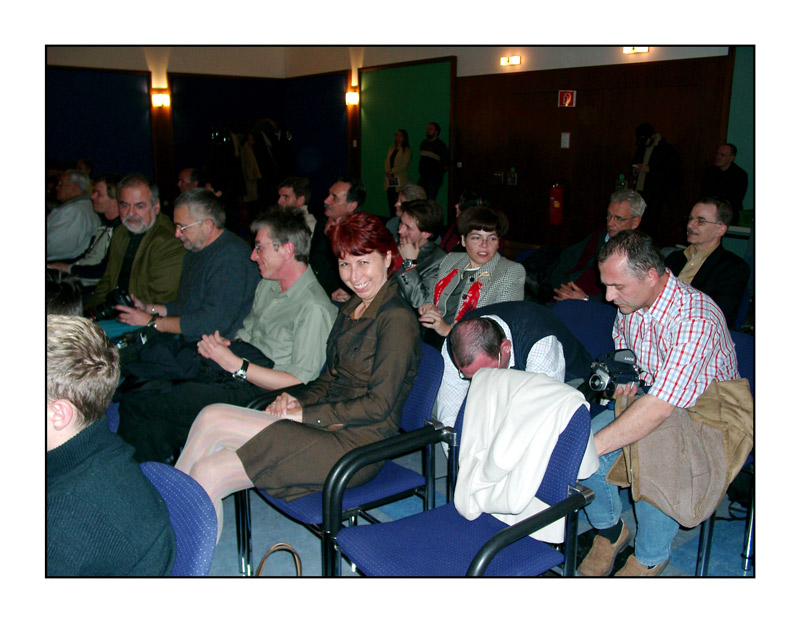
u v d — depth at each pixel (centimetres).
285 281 241
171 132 1061
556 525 167
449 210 877
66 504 105
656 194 632
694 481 179
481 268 285
